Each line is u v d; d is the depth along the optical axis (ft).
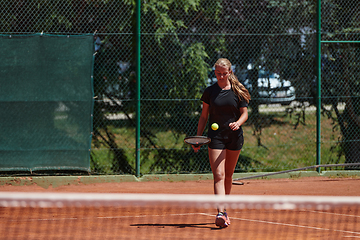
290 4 91.30
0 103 69.00
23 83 69.51
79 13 80.69
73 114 71.05
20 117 69.62
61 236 36.45
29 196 27.86
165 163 80.69
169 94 81.51
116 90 82.74
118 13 81.92
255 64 90.27
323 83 87.45
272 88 89.92
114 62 82.64
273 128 103.19
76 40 70.95
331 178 78.59
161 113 82.38
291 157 94.94
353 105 85.30
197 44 82.89
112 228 39.81
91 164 79.05
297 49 90.48
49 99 70.23
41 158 70.23
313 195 63.05
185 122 83.15
